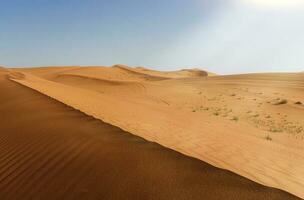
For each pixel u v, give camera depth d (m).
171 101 38.75
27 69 131.75
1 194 5.72
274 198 4.54
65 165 6.35
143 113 16.09
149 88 55.34
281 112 30.42
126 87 59.75
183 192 4.81
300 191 5.27
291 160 8.00
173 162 5.91
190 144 8.05
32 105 15.08
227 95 43.12
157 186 5.04
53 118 11.16
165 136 8.82
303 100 36.97
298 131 20.41
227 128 15.33
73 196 5.11
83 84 72.31
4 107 15.76
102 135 8.06
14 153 7.70
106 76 105.81
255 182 5.04
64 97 19.83
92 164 6.13
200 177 5.25
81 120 10.34
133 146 6.96
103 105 17.72
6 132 9.96
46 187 5.61
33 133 9.16
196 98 41.00
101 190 5.12
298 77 56.25
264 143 10.96
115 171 5.68
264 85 50.69
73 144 7.46
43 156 7.11
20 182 6.03
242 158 7.20
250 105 34.44
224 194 4.70
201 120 17.62
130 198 4.80
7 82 35.53
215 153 7.32
